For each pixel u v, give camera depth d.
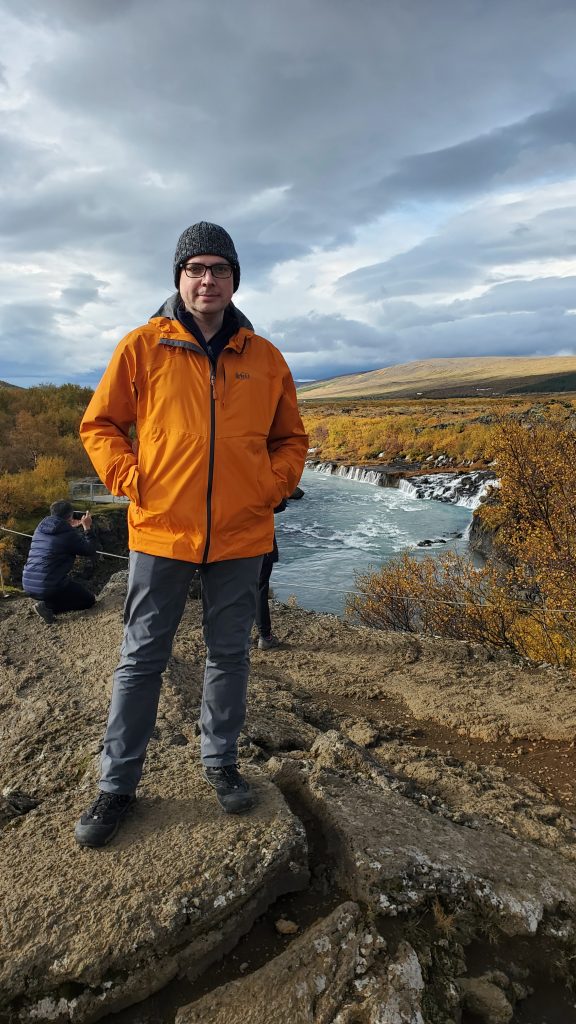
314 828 2.54
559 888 2.34
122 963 1.86
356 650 5.74
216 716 2.52
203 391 2.26
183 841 2.28
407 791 2.93
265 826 2.34
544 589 10.62
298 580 18.02
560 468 12.49
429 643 5.84
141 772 2.58
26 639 5.46
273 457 2.58
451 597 12.18
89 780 2.90
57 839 2.37
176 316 2.31
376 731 4.02
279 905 2.20
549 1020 1.94
